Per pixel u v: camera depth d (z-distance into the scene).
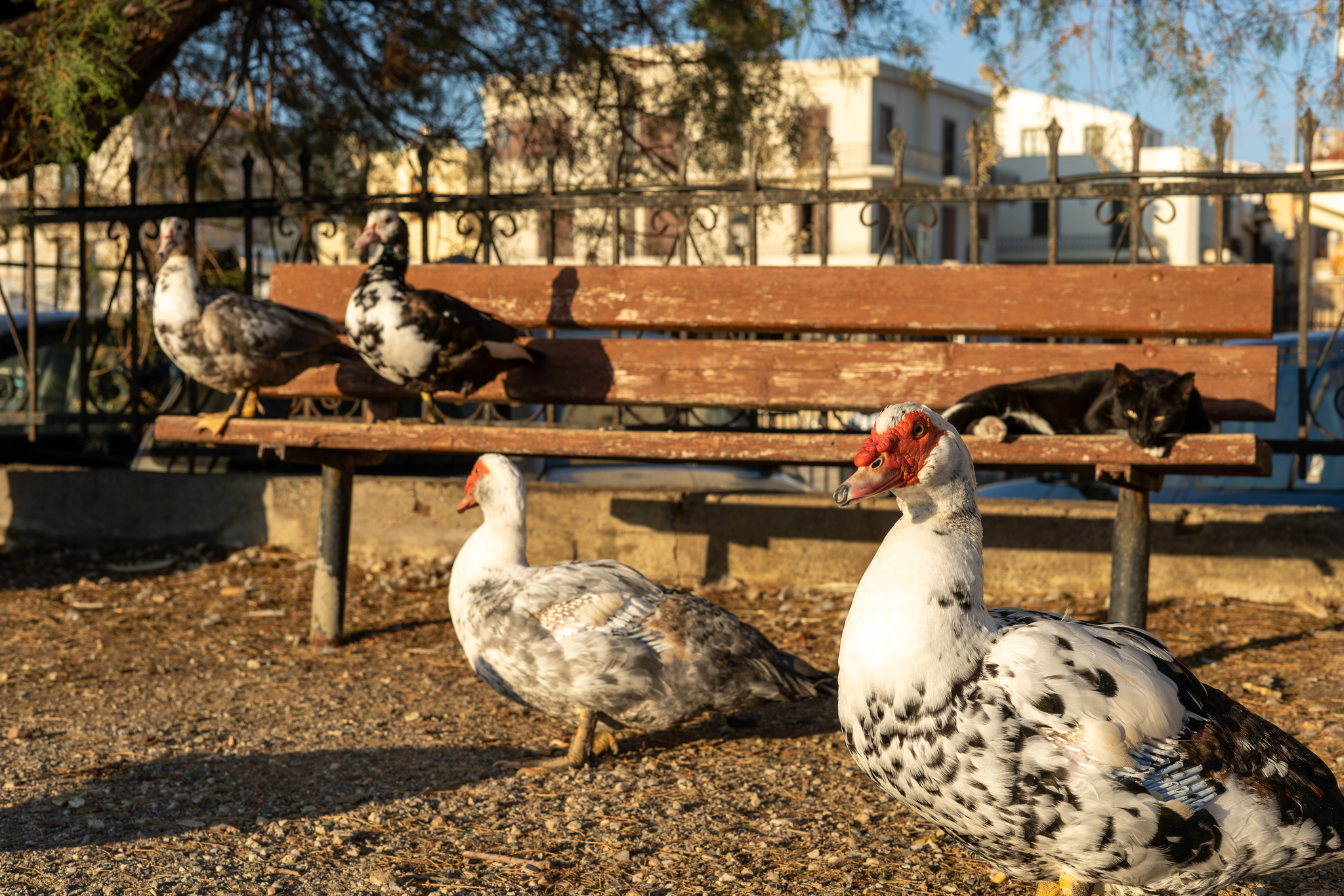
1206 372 5.07
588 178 9.91
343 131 10.00
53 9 6.40
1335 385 6.91
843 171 36.00
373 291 5.06
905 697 2.45
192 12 6.80
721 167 9.79
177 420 5.52
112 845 3.26
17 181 9.27
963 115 40.16
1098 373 4.96
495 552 4.13
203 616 6.28
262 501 7.56
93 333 9.96
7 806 3.59
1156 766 2.35
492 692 4.98
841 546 6.59
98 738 4.32
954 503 2.54
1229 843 2.38
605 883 3.05
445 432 5.09
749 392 5.68
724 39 9.38
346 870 3.11
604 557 6.85
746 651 3.87
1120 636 2.64
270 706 4.76
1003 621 2.56
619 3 9.46
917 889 3.01
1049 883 2.78
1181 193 5.32
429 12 9.16
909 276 5.51
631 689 3.80
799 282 5.66
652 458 4.94
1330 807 2.46
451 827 3.43
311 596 6.66
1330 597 5.96
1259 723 2.54
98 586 6.90
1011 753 2.37
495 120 9.95
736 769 3.98
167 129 9.76
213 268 9.51
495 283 6.02
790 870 3.13
